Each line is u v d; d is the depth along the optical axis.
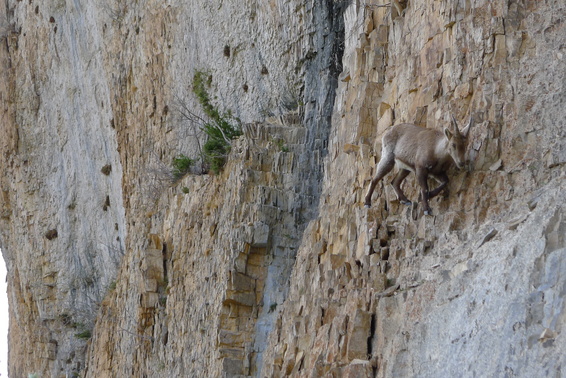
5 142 62.06
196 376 30.34
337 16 31.56
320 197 27.53
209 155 34.94
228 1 36.84
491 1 18.27
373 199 20.36
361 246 19.98
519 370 13.31
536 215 14.74
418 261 17.61
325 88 31.25
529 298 13.81
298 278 24.08
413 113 20.00
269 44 34.28
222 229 30.81
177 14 41.12
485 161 17.14
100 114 51.88
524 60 17.41
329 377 17.86
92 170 53.72
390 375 16.34
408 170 18.42
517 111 17.00
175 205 36.75
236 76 36.53
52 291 57.34
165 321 35.53
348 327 18.52
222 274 29.62
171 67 41.56
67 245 56.28
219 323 28.81
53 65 56.75
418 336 16.09
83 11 52.16
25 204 59.81
